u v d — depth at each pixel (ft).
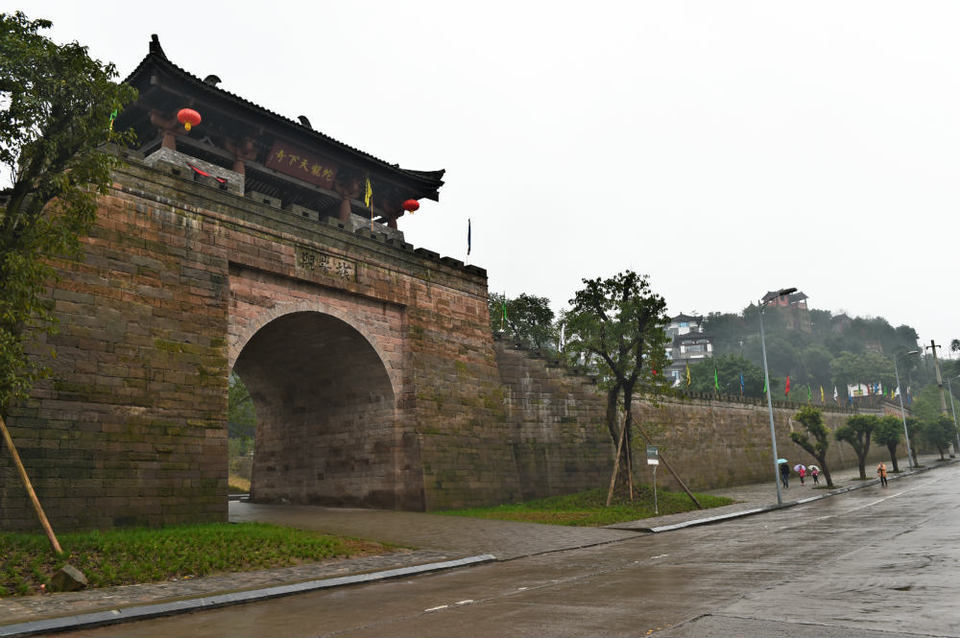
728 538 60.29
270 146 111.14
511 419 114.93
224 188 78.54
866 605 27.81
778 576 36.96
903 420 191.62
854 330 517.96
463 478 98.12
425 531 68.85
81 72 47.70
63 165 49.65
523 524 75.46
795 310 494.18
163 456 66.08
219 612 34.40
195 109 100.42
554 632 25.77
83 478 60.13
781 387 337.93
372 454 96.27
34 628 29.35
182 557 46.98
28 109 45.29
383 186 130.41
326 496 101.04
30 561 42.93
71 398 60.70
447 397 99.76
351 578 43.47
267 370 104.27
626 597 32.83
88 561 44.19
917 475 159.22
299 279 83.92
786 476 143.02
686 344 456.04
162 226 71.05
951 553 42.55
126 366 65.10
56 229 48.37
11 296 45.03
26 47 44.70
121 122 104.58
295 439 107.65
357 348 93.66
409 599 36.19
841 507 89.81
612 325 101.40
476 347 107.65
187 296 71.67
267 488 109.81
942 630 23.00
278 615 32.91
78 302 62.85
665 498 99.76
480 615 30.25
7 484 55.62
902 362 402.72
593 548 58.59
